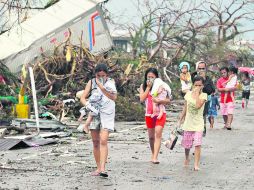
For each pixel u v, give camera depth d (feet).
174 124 71.97
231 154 46.21
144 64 96.94
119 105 75.97
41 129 60.08
